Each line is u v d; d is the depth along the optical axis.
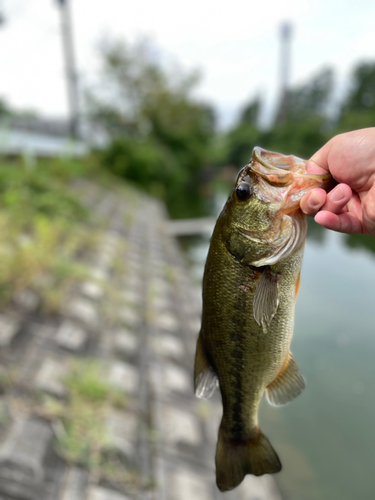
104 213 2.21
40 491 0.50
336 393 1.05
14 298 0.87
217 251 0.30
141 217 2.68
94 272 1.24
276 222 0.29
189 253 2.44
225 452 0.32
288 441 0.87
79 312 0.95
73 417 0.62
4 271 0.88
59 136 4.57
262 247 0.29
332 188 0.30
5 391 0.63
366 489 0.75
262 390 0.32
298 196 0.29
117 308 1.09
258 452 0.31
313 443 0.86
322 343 1.31
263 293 0.28
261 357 0.31
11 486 0.49
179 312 1.31
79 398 0.66
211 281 0.31
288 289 0.30
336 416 0.96
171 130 5.64
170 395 0.81
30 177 1.76
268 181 0.29
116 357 0.87
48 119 4.57
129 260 1.61
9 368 0.68
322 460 0.82
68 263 1.12
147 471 0.60
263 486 0.69
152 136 5.51
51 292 0.93
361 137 0.28
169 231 2.72
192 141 5.82
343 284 1.91
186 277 1.79
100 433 0.61
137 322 1.08
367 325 1.45
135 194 3.56
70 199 1.83
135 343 0.96
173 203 4.54
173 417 0.75
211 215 3.83
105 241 1.66
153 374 0.86
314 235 3.06
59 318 0.89
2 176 1.62
